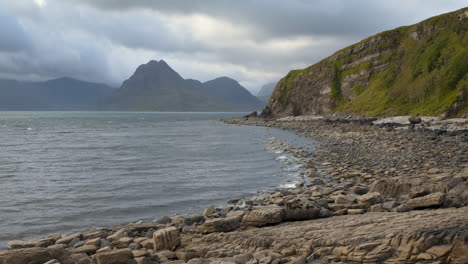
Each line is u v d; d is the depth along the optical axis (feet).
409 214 43.01
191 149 173.58
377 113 402.52
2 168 118.62
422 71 427.33
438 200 48.34
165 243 43.37
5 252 34.42
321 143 180.34
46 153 161.27
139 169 115.24
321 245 36.06
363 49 578.25
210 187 87.35
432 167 94.27
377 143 161.48
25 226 59.06
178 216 59.00
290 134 261.44
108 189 86.17
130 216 64.64
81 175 104.99
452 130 221.05
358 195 63.00
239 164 122.93
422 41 492.13
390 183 62.18
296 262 32.68
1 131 333.01
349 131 246.27
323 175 94.12
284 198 67.46
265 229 47.03
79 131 336.49
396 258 30.83
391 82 472.44
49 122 564.71
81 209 69.10
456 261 28.48
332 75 577.43
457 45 427.74
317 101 575.79
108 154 156.25
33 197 78.54
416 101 384.88
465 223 33.01
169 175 104.06
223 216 59.77
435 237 31.04
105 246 45.06
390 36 556.92
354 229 38.47
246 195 78.54
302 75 626.64
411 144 149.79
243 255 35.76
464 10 476.54
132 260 36.81
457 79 367.66
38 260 34.99
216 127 400.06
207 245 42.75
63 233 55.67
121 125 468.34
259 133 284.41
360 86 535.60
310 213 51.39
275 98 638.53
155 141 222.48
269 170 108.58
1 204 72.64
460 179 56.34
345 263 32.04
